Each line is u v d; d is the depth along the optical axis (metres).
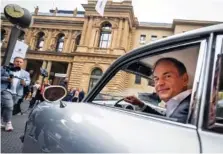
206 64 0.95
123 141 0.93
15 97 5.20
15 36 5.89
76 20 33.25
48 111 1.55
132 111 1.24
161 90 1.28
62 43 34.12
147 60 1.38
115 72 1.68
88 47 28.78
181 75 1.18
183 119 0.97
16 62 5.16
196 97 0.92
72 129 1.19
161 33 31.75
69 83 28.00
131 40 31.59
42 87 10.42
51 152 1.25
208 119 0.86
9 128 5.05
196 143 0.81
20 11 5.63
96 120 1.15
